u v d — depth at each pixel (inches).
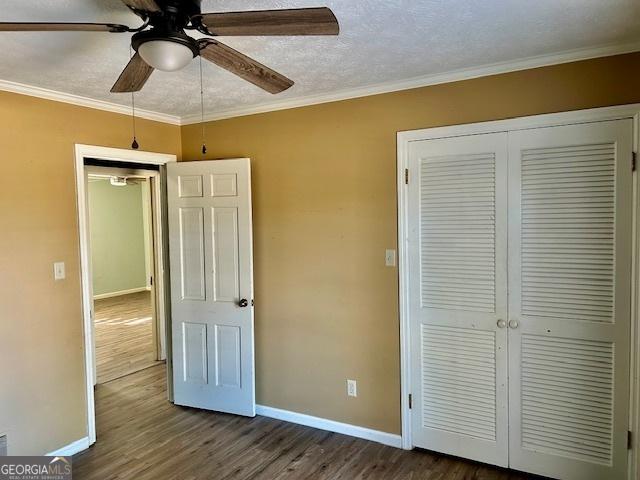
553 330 98.6
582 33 82.8
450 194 108.0
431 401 113.5
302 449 118.1
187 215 141.6
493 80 101.7
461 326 108.4
